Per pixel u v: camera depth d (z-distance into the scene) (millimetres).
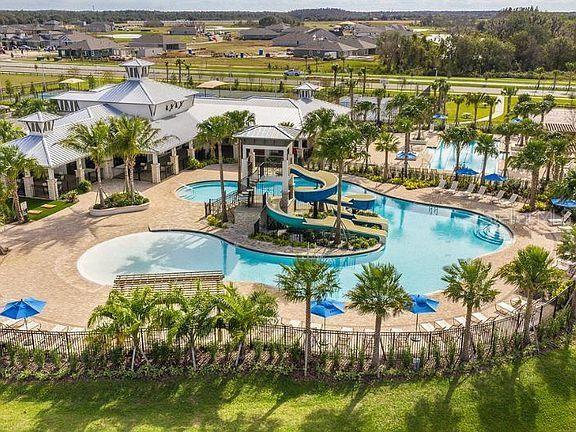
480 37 187500
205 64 176125
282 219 44531
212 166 65625
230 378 25953
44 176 53531
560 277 28000
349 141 40031
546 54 175125
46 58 198750
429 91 115312
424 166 67062
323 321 31109
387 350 28000
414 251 43188
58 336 28391
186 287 35219
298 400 24531
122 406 23969
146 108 64750
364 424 22953
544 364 27031
